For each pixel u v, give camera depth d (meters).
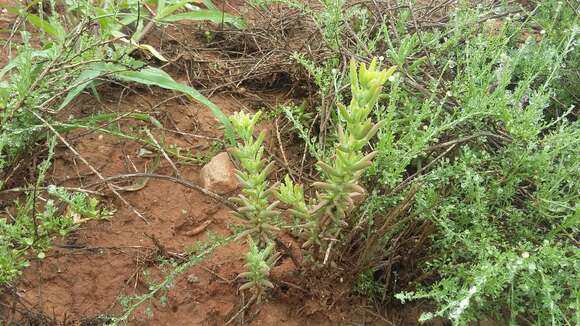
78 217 1.91
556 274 1.80
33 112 2.05
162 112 2.62
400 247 2.06
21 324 1.82
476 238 1.94
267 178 2.41
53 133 2.23
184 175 2.39
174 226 2.19
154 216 2.21
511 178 2.04
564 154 2.11
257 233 1.83
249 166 1.72
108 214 1.97
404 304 2.05
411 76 2.48
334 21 2.72
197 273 2.04
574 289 1.82
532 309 1.85
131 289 1.99
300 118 2.63
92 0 2.74
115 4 2.82
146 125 2.54
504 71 2.23
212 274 2.03
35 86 2.27
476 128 2.18
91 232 2.10
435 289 1.80
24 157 2.18
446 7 3.32
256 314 1.89
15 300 1.80
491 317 1.99
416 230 2.01
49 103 2.27
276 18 3.21
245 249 2.13
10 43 2.54
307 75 2.78
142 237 2.13
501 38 2.66
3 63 2.67
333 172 1.66
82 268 2.00
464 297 1.67
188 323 1.94
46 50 2.42
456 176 1.96
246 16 3.30
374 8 2.99
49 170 2.26
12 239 1.85
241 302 1.98
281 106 2.42
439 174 1.98
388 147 2.00
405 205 1.88
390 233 1.95
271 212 1.79
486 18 2.89
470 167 2.06
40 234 1.85
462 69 2.75
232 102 2.80
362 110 1.54
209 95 2.79
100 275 2.00
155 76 2.40
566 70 2.69
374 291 2.06
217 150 2.48
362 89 1.54
